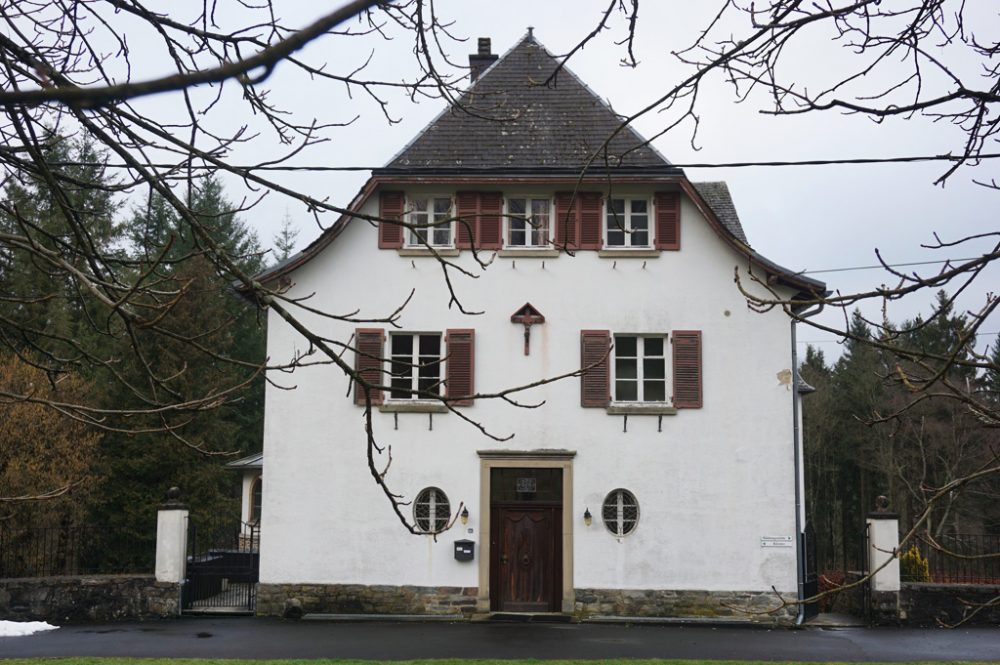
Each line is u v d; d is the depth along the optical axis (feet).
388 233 71.92
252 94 19.27
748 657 53.01
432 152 73.20
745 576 68.03
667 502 69.05
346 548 69.41
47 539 85.46
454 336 70.79
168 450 105.19
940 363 22.74
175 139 17.58
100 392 103.55
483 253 71.77
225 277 18.90
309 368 71.00
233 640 57.82
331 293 71.72
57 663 47.96
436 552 69.21
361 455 70.18
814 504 148.66
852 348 138.10
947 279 17.02
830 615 72.49
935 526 109.70
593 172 70.54
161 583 67.97
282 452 70.38
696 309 70.79
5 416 80.89
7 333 20.51
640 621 66.69
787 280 69.31
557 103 76.07
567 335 71.00
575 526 69.10
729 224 83.61
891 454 122.42
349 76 19.08
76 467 86.53
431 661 48.65
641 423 69.87
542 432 70.13
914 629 65.00
